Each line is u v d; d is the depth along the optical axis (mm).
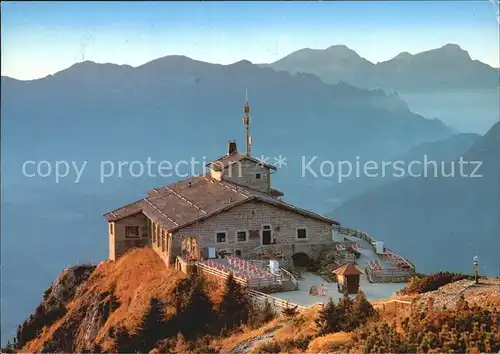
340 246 62875
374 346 31578
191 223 61406
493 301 35875
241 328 45469
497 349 29859
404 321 33719
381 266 55188
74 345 62469
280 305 45125
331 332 36906
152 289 57812
